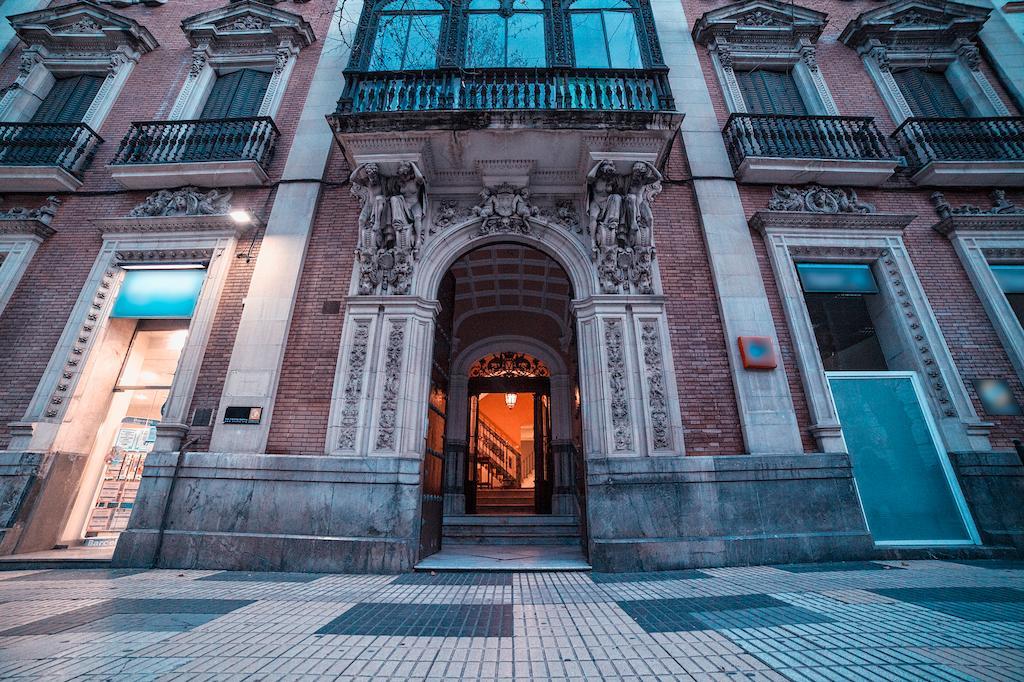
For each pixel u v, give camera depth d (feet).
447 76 21.97
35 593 12.41
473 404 37.50
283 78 27.76
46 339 21.44
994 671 6.41
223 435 18.43
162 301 22.35
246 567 16.34
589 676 6.66
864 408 19.65
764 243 22.45
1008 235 22.62
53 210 24.07
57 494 19.60
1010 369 20.12
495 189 22.53
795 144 24.47
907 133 25.48
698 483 17.44
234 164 22.91
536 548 22.90
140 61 29.71
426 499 19.30
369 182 21.30
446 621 9.75
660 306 20.35
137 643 8.04
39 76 28.78
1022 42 28.43
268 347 19.80
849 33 29.09
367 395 18.92
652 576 14.99
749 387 19.11
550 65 23.08
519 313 36.81
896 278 21.85
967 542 17.65
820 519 17.13
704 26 28.71
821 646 7.69
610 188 21.70
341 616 10.12
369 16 24.53
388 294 20.74
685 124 25.22
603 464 17.75
